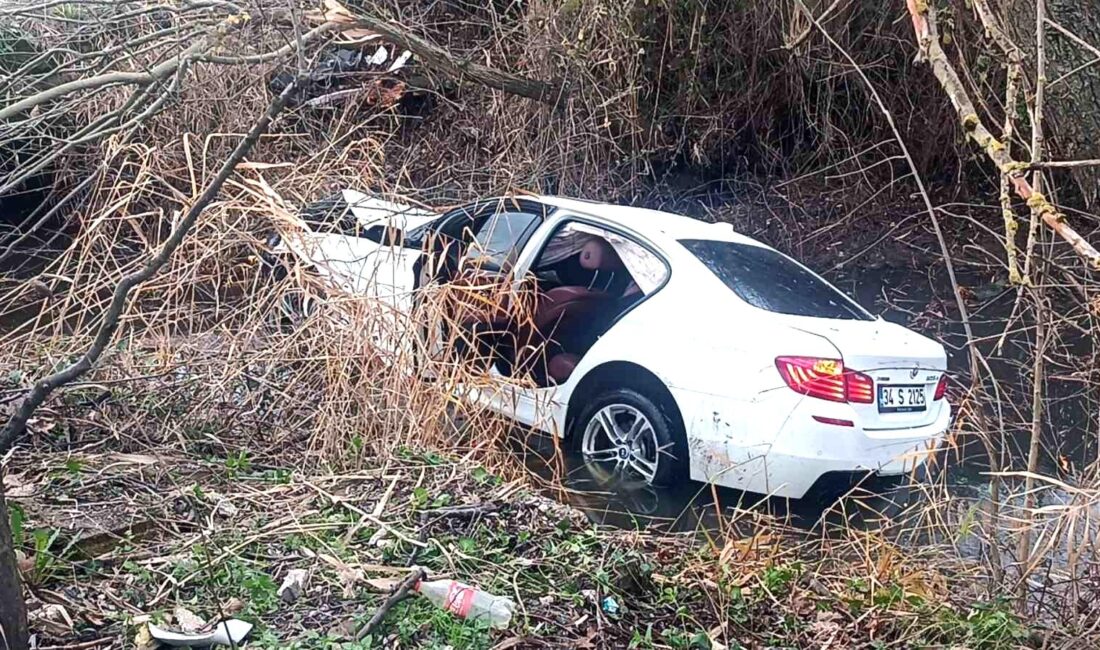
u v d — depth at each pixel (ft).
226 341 18.06
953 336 28.96
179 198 18.51
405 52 32.76
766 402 17.11
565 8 31.48
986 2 12.50
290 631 10.62
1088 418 19.10
